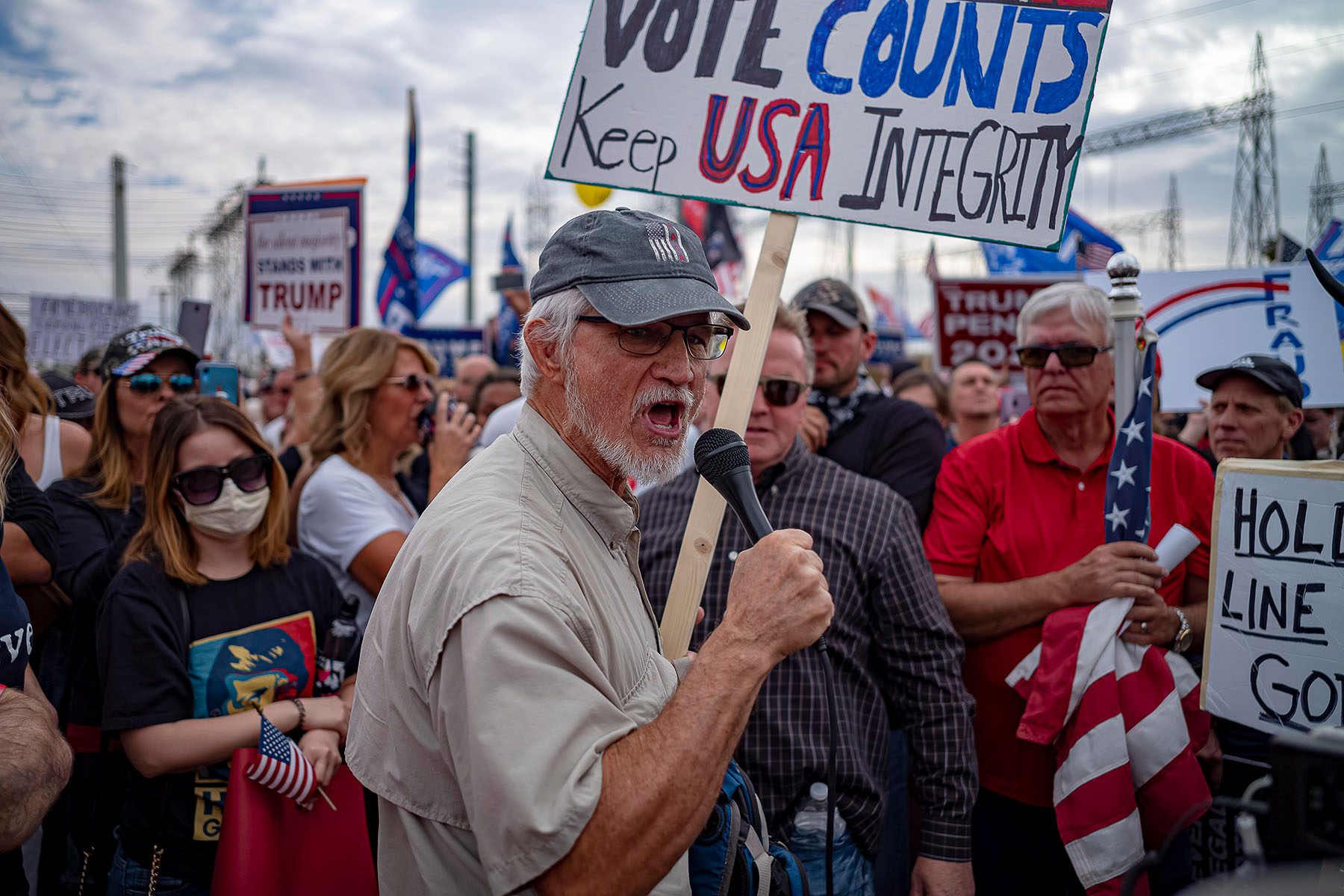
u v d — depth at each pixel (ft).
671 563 7.86
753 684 4.21
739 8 6.38
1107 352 8.02
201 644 7.29
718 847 4.89
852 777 7.14
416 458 15.62
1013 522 8.40
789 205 6.26
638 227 4.75
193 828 7.00
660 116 6.45
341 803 7.08
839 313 11.43
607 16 6.53
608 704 4.04
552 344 4.79
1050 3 5.95
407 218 22.20
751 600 4.40
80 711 7.95
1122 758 7.09
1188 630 7.63
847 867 7.09
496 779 3.73
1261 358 9.46
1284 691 6.19
